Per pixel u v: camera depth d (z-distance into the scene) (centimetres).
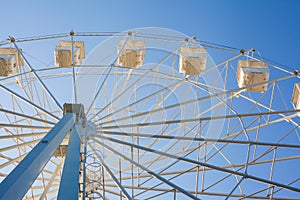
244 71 1828
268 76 1820
